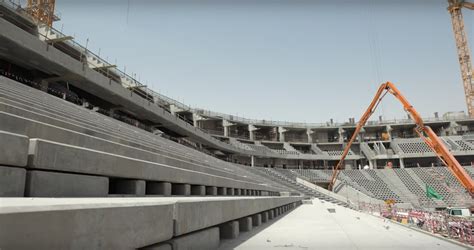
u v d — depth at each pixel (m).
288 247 6.32
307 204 31.66
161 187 8.19
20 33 21.08
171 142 23.08
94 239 2.55
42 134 5.35
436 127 73.31
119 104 34.94
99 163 5.50
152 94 46.66
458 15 89.44
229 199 6.95
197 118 56.78
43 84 27.06
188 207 4.55
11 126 4.71
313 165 73.38
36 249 2.03
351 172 65.44
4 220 1.83
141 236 3.24
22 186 3.87
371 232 9.27
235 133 73.12
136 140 12.19
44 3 43.56
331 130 77.31
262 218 12.27
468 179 28.73
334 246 6.61
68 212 2.31
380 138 75.31
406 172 62.06
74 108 15.18
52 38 26.00
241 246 6.32
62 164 4.62
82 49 30.97
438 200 51.84
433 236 8.55
